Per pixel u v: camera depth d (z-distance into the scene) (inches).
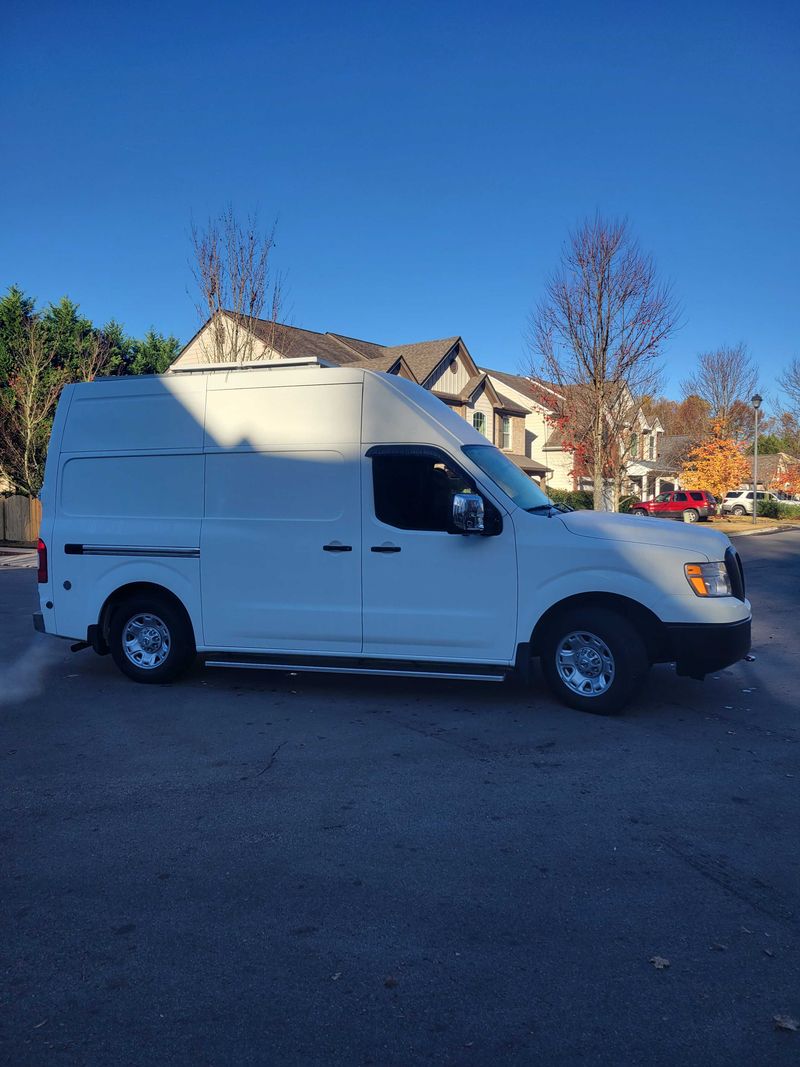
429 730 240.1
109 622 302.0
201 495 283.7
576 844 165.5
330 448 269.6
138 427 292.7
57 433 304.5
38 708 269.0
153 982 121.3
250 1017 113.2
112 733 240.8
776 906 141.8
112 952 129.1
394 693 282.5
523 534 252.4
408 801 187.6
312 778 202.5
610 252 967.0
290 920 137.9
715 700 275.3
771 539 1190.3
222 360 874.1
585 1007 114.7
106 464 296.5
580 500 1471.5
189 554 283.1
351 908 141.6
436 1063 104.2
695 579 241.9
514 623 253.9
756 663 335.9
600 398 992.9
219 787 197.3
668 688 291.4
